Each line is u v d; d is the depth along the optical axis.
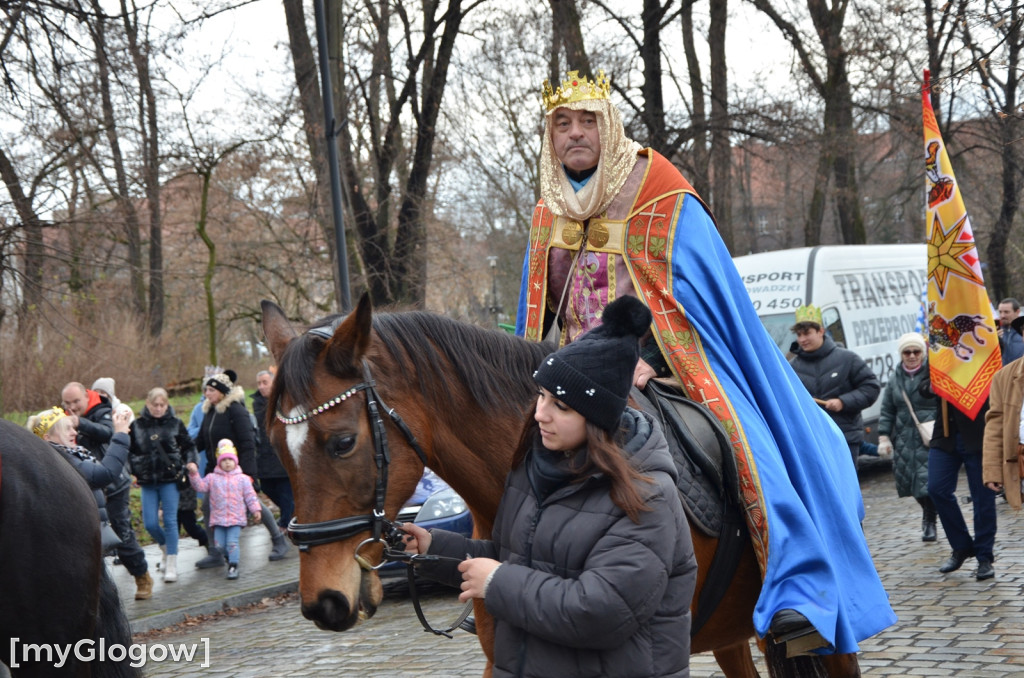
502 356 3.01
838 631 3.06
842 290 13.08
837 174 22.14
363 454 2.61
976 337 6.84
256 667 6.55
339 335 2.63
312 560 2.57
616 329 2.43
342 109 15.91
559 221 3.51
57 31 12.02
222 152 17.67
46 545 3.51
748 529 3.11
